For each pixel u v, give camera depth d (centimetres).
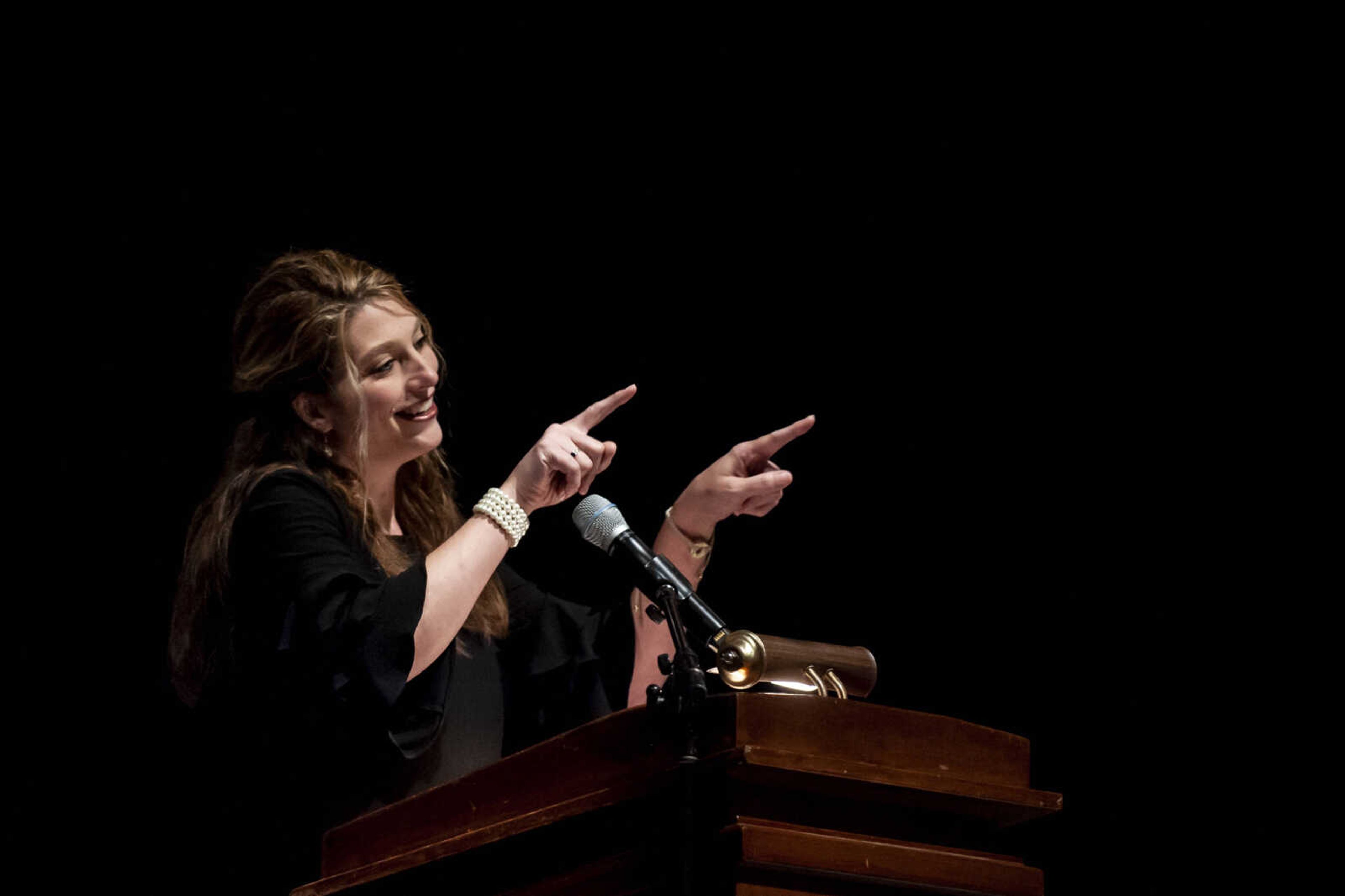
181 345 1559
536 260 1792
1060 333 1889
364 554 844
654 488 1791
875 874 594
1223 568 1803
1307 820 1712
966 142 1906
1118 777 1777
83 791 1444
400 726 798
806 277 1895
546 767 642
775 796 595
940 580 1850
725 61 1902
